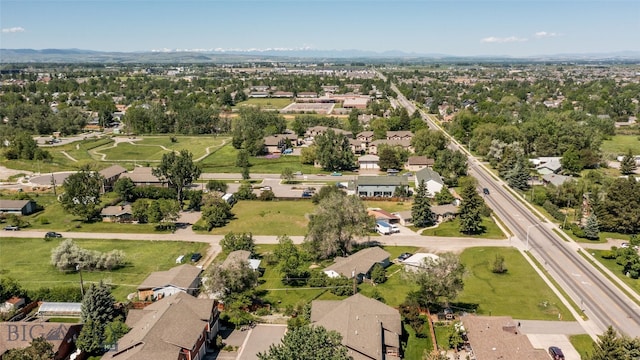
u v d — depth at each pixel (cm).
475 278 8300
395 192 13150
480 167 16688
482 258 9138
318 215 9325
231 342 6306
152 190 13275
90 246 9856
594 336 6431
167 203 11381
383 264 8731
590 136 17225
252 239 9881
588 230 10119
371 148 18875
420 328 6431
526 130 18062
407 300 7062
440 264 6875
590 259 9100
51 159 17488
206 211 11075
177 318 5872
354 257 8575
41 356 5309
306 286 7994
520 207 12425
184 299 6397
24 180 15075
